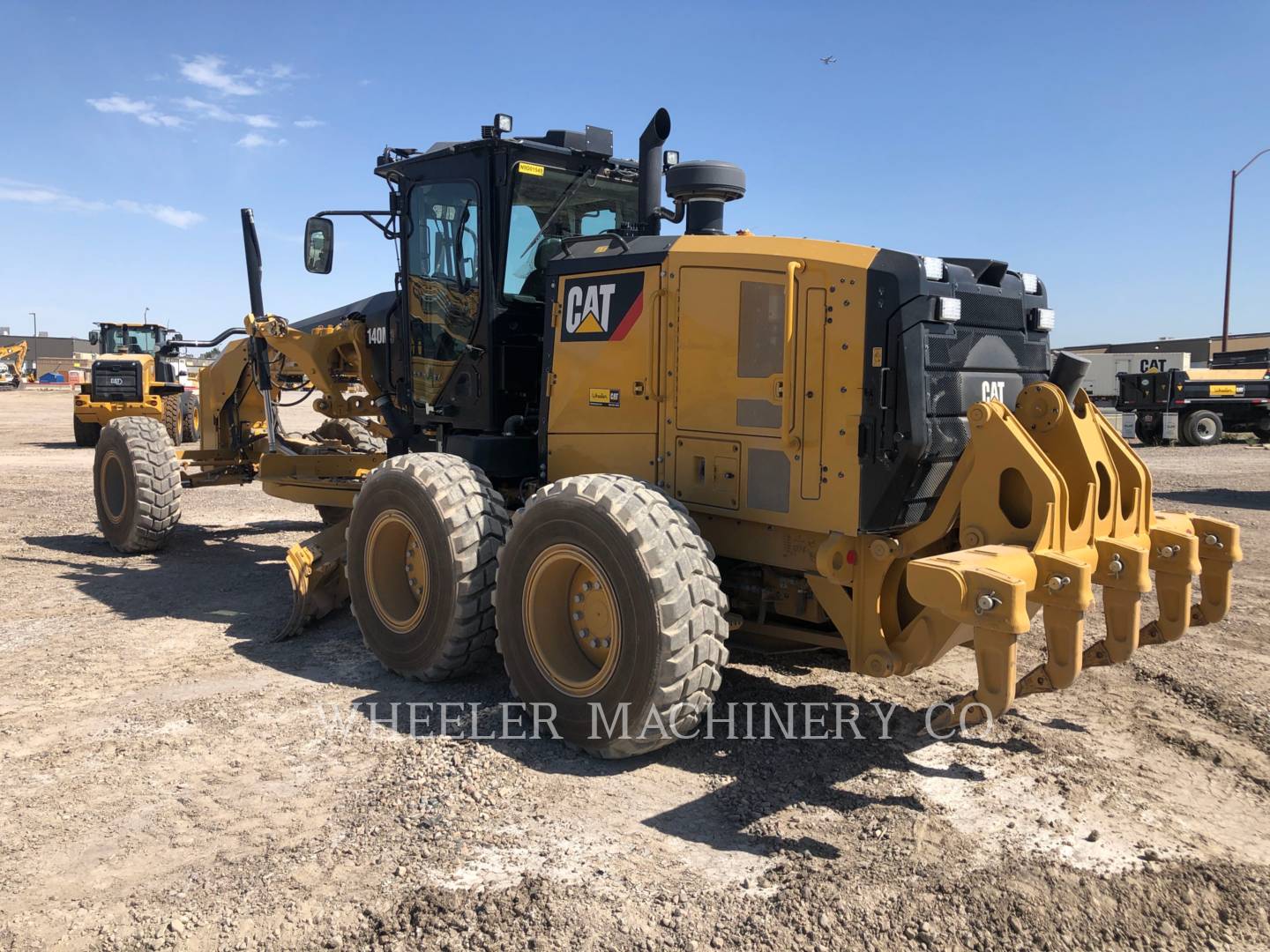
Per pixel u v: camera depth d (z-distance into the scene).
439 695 4.84
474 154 5.52
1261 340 56.41
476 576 4.73
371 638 5.15
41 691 4.90
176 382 20.08
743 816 3.58
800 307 3.94
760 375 4.11
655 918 2.91
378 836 3.40
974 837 3.42
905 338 3.65
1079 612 3.21
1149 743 4.31
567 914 2.92
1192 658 5.54
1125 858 3.29
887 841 3.39
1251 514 11.23
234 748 4.17
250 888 3.06
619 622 3.87
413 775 3.89
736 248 4.18
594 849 3.32
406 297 6.21
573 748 4.15
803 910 2.95
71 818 3.54
